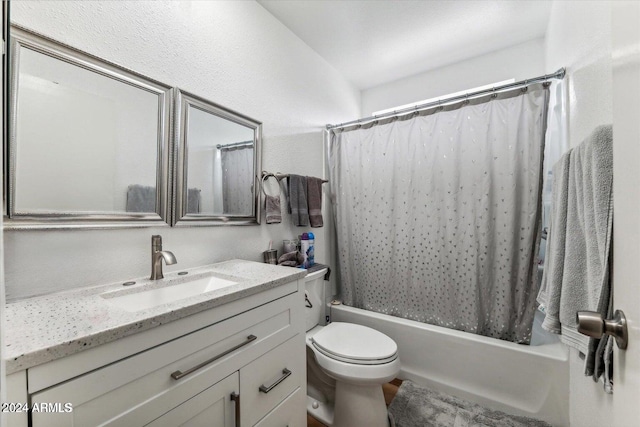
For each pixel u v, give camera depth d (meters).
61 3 0.92
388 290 2.08
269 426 1.03
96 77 1.00
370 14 1.81
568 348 1.35
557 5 1.58
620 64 0.49
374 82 2.74
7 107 0.81
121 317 0.69
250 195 1.60
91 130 0.98
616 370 0.51
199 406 0.80
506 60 2.19
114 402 0.63
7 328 0.63
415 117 1.97
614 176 0.53
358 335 1.56
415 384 1.77
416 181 1.96
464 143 1.79
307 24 1.90
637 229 0.43
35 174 0.86
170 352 0.74
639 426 0.41
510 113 1.64
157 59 1.18
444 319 1.85
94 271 0.99
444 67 2.45
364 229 2.18
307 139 2.11
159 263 1.11
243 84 1.58
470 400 1.60
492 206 1.69
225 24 1.49
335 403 1.44
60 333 0.60
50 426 0.55
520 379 1.48
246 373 0.95
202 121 1.35
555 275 1.03
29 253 0.86
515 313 1.64
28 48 0.85
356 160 2.22
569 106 1.38
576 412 1.22
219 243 1.42
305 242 1.86
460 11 1.79
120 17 1.07
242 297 0.93
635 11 0.43
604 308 0.73
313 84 2.18
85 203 0.97
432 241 1.89
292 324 1.17
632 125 0.44
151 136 1.15
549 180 1.59
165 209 1.19
